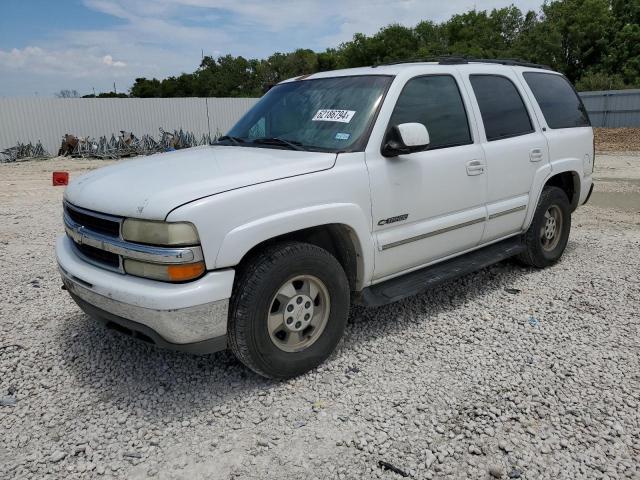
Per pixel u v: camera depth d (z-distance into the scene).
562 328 4.29
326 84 4.40
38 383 3.56
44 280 5.54
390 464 2.75
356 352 3.91
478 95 4.77
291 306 3.43
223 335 3.18
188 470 2.73
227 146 4.30
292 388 3.44
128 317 3.13
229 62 79.81
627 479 2.64
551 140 5.44
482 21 60.12
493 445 2.89
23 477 2.70
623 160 18.67
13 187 13.38
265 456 2.82
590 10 51.84
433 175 4.14
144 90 78.50
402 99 4.05
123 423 3.13
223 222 3.04
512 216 5.06
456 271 4.50
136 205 3.05
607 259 6.14
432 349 3.95
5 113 24.33
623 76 50.31
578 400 3.28
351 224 3.61
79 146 23.66
